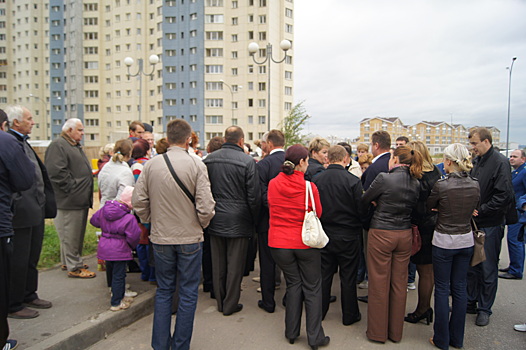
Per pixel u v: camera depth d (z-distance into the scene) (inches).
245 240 171.9
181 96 2150.6
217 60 2101.4
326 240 139.2
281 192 144.3
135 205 134.7
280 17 2156.7
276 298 199.6
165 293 132.6
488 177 167.6
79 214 194.4
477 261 143.2
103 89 2437.3
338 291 210.4
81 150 195.9
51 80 2549.2
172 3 2138.3
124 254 154.0
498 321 169.9
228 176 165.2
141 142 208.8
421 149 156.5
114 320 151.9
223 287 176.9
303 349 142.3
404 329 161.0
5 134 119.0
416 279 239.0
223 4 2080.5
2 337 112.5
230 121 2142.0
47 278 194.9
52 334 134.2
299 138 1023.0
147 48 2285.9
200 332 155.5
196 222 133.8
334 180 153.6
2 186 116.6
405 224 144.5
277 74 2148.1
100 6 2378.2
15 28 2741.1
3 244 115.3
